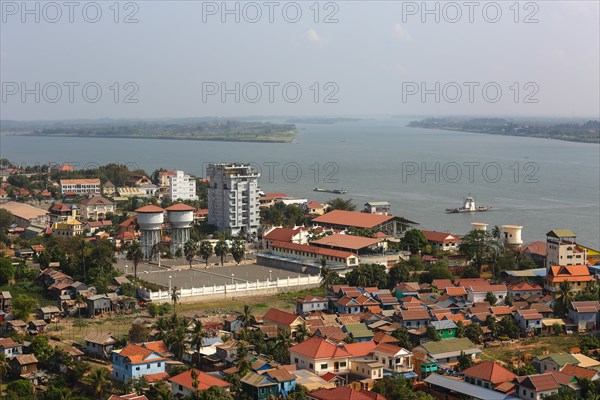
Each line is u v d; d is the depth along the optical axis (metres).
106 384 136.12
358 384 138.00
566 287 193.12
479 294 199.62
